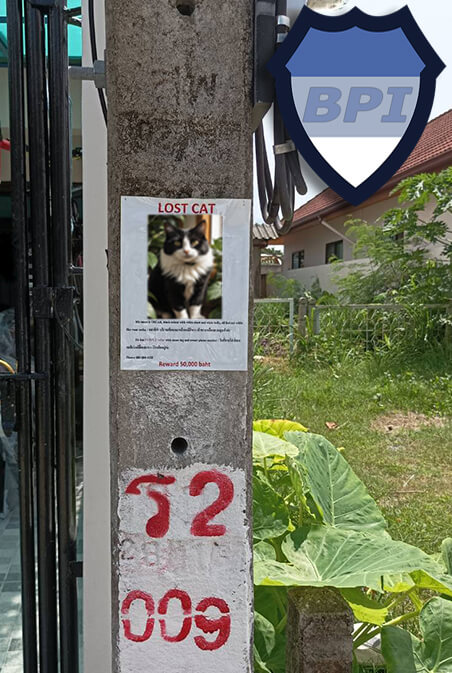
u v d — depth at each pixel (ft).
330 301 37.24
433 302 29.04
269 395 21.74
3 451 12.78
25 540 6.08
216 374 5.03
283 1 4.89
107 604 6.53
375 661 7.95
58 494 6.13
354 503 8.32
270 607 7.39
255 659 6.54
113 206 4.92
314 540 7.14
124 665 5.14
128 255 4.92
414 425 19.93
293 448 8.38
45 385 5.97
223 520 5.11
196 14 4.80
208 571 5.14
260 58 4.82
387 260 33.65
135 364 4.98
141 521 5.06
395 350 27.94
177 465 5.04
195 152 4.90
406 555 6.62
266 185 5.84
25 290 5.98
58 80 5.86
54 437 6.20
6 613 9.46
